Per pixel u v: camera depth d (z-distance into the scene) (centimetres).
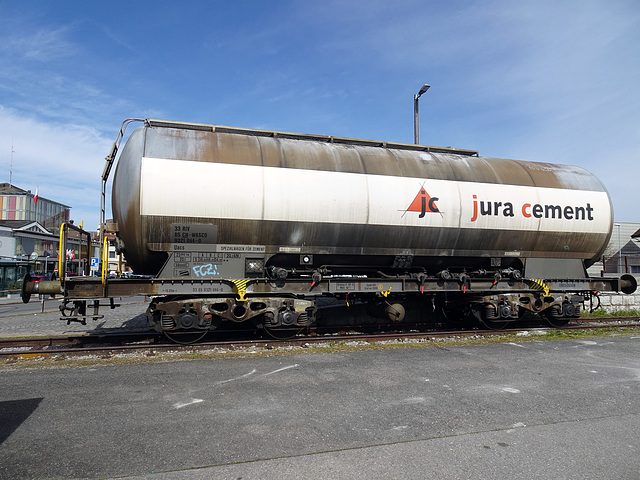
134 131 802
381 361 707
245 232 794
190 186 755
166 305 791
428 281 952
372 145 997
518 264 1027
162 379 594
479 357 743
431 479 327
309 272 891
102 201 804
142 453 367
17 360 713
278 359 719
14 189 6838
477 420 450
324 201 820
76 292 774
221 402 500
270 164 812
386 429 423
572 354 777
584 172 1087
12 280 3034
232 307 816
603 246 1060
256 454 366
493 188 954
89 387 556
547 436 412
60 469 338
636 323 1116
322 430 419
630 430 430
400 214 870
